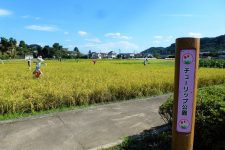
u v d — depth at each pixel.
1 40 105.19
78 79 16.80
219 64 45.84
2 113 9.87
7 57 98.81
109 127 8.27
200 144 5.99
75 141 7.09
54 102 10.86
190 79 4.65
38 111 10.37
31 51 119.81
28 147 6.66
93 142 7.04
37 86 12.87
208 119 5.57
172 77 17.30
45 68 31.64
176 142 4.90
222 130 5.45
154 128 8.23
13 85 13.47
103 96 12.28
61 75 20.11
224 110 5.45
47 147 6.68
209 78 18.59
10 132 7.64
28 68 30.69
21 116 9.56
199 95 6.73
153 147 6.50
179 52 4.66
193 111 4.77
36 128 8.01
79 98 11.58
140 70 27.22
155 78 16.39
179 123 4.83
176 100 4.81
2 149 6.52
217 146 5.54
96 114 9.71
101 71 25.73
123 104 11.56
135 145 6.68
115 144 6.88
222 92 7.15
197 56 4.60
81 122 8.69
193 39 4.54
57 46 122.75
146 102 12.12
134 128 8.23
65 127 8.16
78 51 135.12
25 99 10.41
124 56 151.12
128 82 14.05
